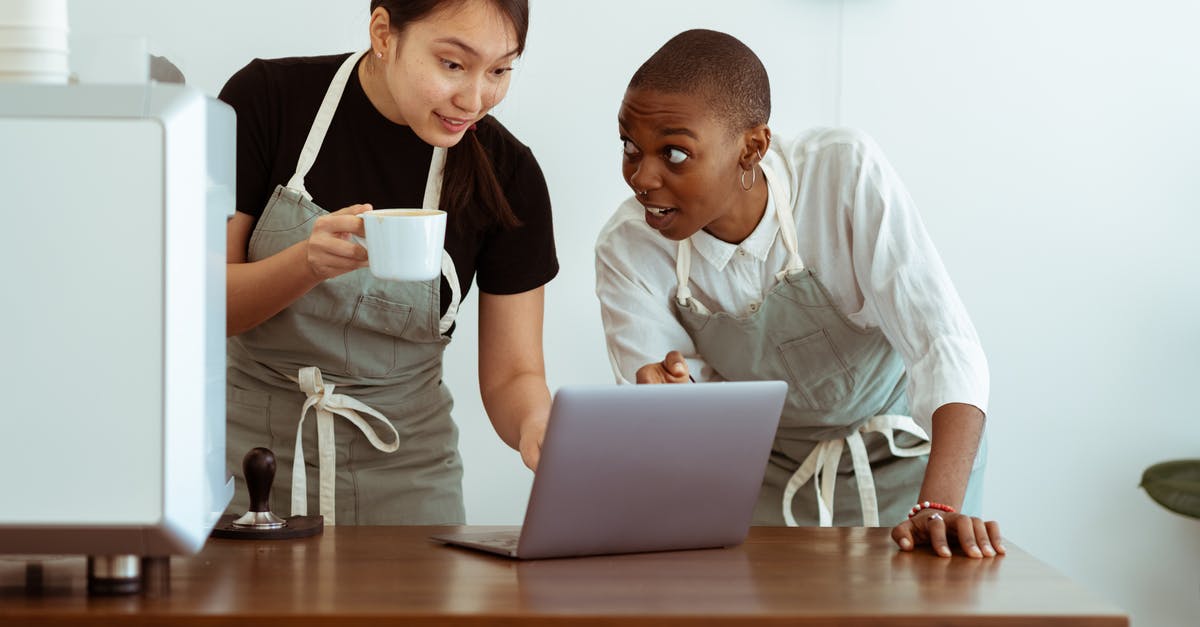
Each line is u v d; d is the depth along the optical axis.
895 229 1.75
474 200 1.74
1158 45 2.72
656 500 1.23
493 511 2.74
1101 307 2.76
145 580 1.05
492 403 1.80
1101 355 2.77
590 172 2.70
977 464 1.92
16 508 0.95
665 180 1.67
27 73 1.00
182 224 0.95
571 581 1.11
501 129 1.79
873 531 1.41
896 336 1.73
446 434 1.88
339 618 0.96
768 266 1.85
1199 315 2.75
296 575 1.11
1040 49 2.71
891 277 1.72
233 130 1.13
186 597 1.01
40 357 0.95
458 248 1.76
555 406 1.14
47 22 1.00
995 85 2.72
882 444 1.95
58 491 0.95
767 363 1.88
